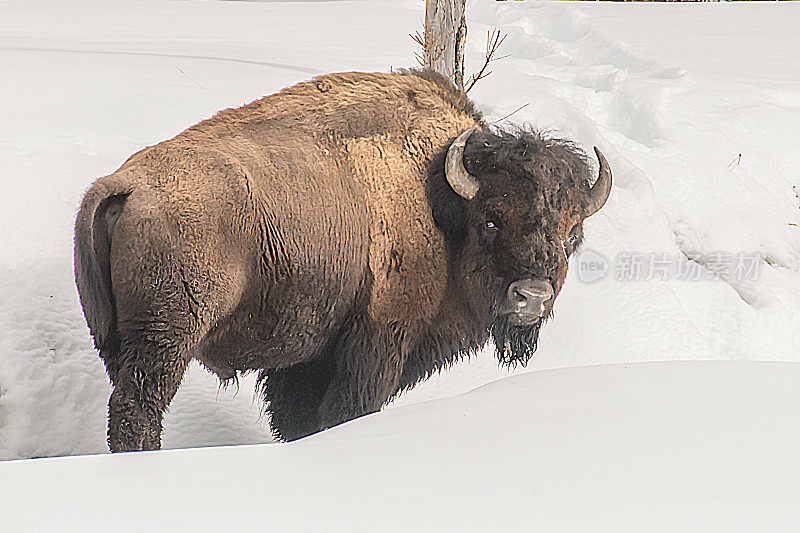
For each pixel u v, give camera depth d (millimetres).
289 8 64562
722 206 33156
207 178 16641
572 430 9258
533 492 6711
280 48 46219
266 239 17188
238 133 18188
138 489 6828
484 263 18656
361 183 18656
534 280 18062
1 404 19719
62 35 49531
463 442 8977
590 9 65000
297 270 17672
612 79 41688
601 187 19344
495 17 60719
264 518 5891
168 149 17000
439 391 23062
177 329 16141
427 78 20625
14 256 21688
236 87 33188
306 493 6691
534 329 19562
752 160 35875
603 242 28484
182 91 31891
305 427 19797
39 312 21078
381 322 19062
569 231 18828
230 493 6707
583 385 12188
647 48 50312
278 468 7844
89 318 16266
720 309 27750
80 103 29688
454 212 18984
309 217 17734
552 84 39250
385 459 8203
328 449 9016
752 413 9492
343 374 18953
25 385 20062
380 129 19188
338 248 18172
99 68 35188
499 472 7492
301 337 18312
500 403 11391
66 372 20703
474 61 42344
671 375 12469
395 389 19766
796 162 36406
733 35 54844
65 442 20109
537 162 18219
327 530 5613
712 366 13141
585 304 25953
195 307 16281
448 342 19875
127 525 5637
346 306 18656
